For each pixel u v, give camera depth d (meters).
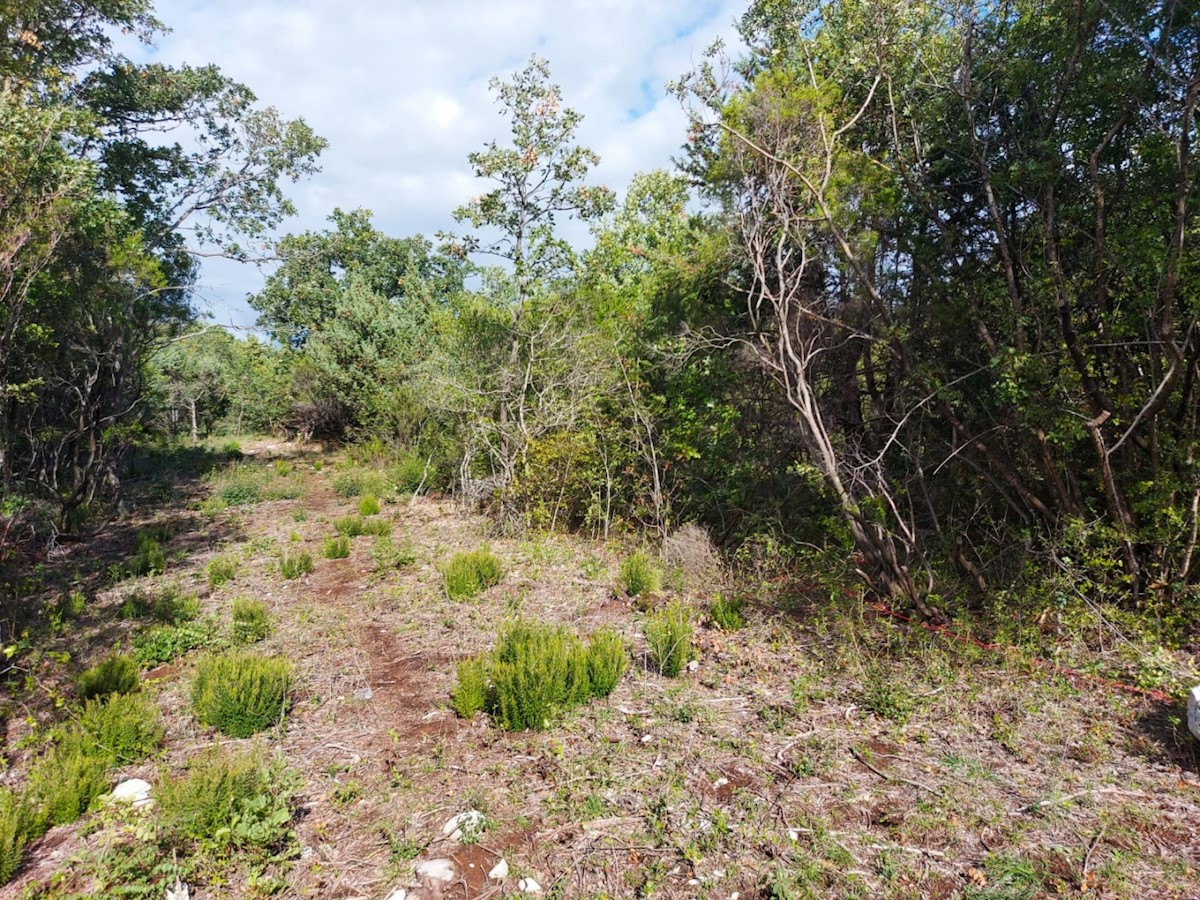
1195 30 4.41
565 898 2.81
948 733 3.94
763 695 4.51
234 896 2.87
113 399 12.16
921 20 5.77
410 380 16.75
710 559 7.24
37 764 3.93
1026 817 3.17
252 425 33.12
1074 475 5.56
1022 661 4.59
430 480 13.84
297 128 17.67
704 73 5.88
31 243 7.08
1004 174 5.30
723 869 2.92
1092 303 5.29
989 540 6.09
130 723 4.04
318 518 11.93
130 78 14.99
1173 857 2.87
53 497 10.91
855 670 4.71
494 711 4.43
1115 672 4.45
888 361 6.31
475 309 11.62
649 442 8.85
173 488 15.41
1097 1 4.66
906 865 2.88
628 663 4.96
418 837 3.23
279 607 7.01
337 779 3.76
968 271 5.76
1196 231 4.50
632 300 10.98
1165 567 4.95
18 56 7.45
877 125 6.30
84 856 3.10
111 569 8.41
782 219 5.45
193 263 17.89
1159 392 4.48
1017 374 5.11
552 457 9.61
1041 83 5.16
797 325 5.71
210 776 3.19
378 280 25.09
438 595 7.05
